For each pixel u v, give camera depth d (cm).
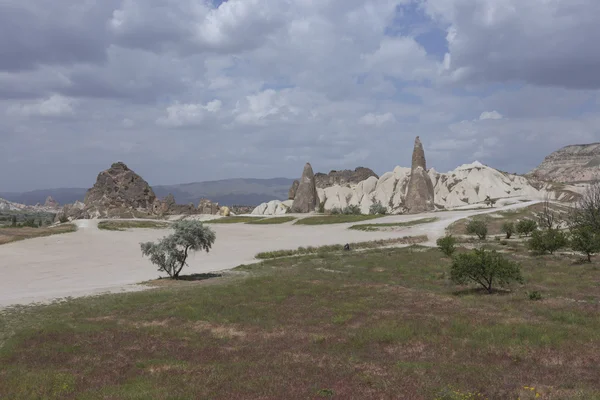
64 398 1405
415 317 2480
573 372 1530
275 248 7394
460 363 1677
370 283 3831
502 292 3378
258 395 1343
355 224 10462
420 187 15088
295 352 1914
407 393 1313
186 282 4488
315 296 3253
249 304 3025
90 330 2389
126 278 4888
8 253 6600
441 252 6016
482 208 13000
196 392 1388
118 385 1515
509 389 1336
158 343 2134
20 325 2586
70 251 6950
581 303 2822
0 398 1413
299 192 17425
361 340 2061
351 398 1288
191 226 4812
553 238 5628
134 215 17312
